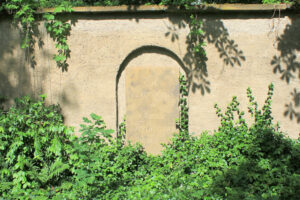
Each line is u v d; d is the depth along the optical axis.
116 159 5.10
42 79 6.10
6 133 5.16
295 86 5.86
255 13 5.80
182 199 4.07
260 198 4.01
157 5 5.75
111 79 5.98
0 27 6.11
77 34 5.97
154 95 5.86
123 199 4.32
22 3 5.86
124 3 5.99
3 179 4.94
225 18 5.83
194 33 5.76
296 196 4.10
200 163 5.14
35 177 4.89
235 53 5.86
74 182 4.99
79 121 6.08
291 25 5.80
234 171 4.65
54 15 5.93
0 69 6.16
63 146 5.40
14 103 6.15
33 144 5.38
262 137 5.37
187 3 5.70
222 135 5.54
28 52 6.09
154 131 5.86
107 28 5.93
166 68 5.87
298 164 4.96
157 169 4.98
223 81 5.90
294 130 5.91
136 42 5.91
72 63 6.02
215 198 4.13
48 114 5.67
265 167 4.80
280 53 5.84
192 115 5.96
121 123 6.04
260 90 5.88
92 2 6.17
